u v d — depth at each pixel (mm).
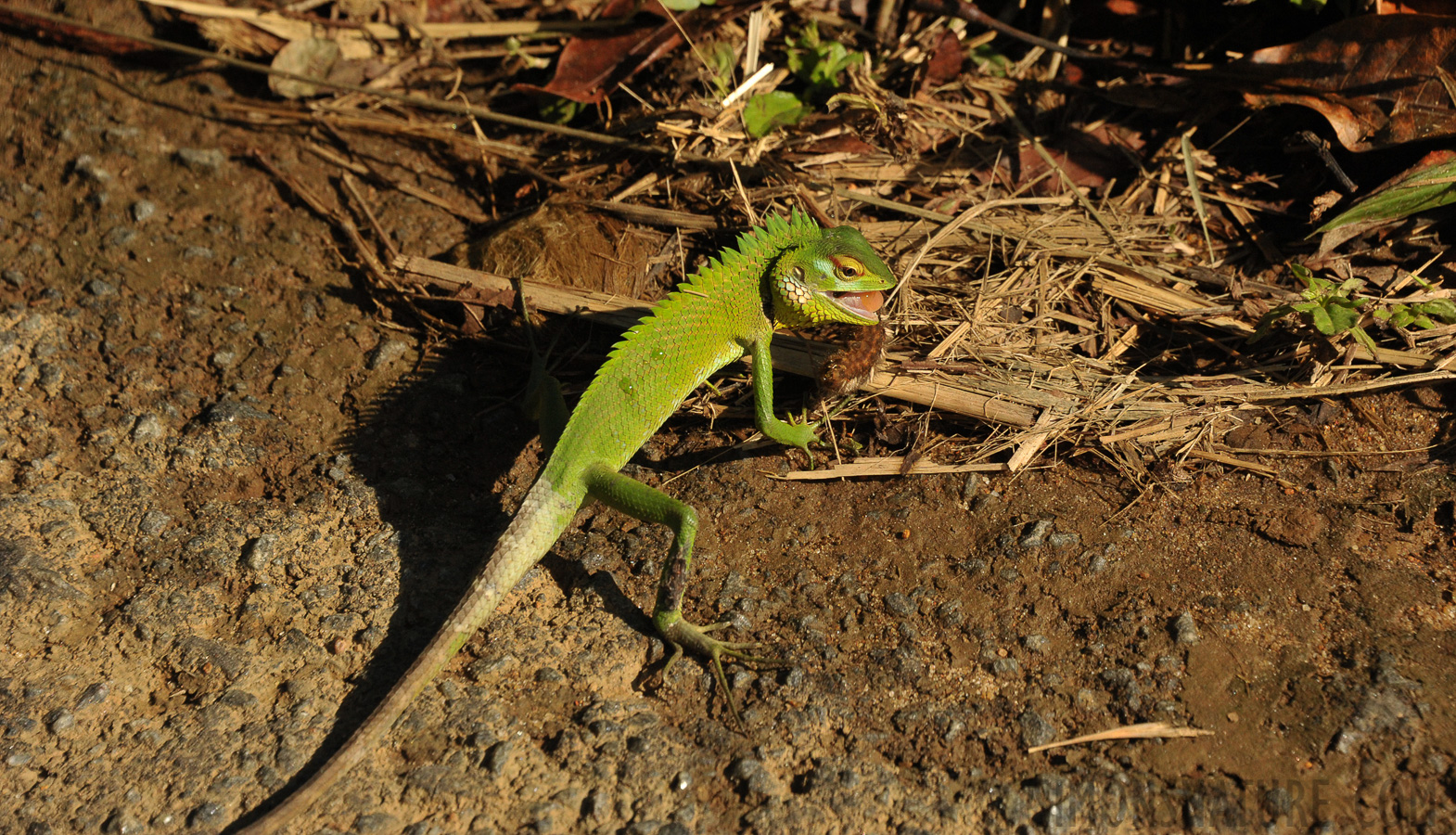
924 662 1133
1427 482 1156
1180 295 1196
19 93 1273
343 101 1272
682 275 1211
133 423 1189
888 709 1126
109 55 1283
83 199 1244
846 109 1229
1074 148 1231
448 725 1124
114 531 1165
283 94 1273
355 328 1215
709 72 1246
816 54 1243
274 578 1155
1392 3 1206
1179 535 1151
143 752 1121
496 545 1139
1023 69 1250
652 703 1130
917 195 1227
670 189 1224
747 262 1170
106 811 1111
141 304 1217
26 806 1112
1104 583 1144
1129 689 1124
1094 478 1166
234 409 1192
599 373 1157
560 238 1216
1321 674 1122
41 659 1139
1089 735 1118
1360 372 1176
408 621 1146
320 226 1242
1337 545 1146
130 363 1204
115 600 1151
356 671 1137
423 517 1171
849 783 1113
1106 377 1181
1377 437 1167
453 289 1216
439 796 1112
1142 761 1113
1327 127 1211
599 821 1107
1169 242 1210
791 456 1179
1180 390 1176
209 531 1165
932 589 1146
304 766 1118
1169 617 1135
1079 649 1133
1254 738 1114
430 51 1281
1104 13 1252
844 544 1158
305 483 1179
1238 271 1202
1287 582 1141
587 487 1149
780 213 1211
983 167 1229
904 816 1107
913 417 1179
